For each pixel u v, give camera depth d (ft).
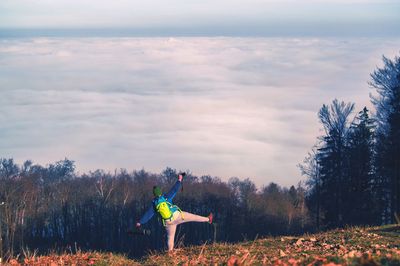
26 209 233.76
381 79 197.98
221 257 44.78
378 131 199.31
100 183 279.28
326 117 211.20
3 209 197.36
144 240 198.90
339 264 33.17
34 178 287.89
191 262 42.29
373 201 188.55
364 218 186.39
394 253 40.32
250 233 246.68
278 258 40.70
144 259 51.85
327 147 206.49
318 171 220.64
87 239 240.12
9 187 236.84
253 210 263.29
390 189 184.14
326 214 200.03
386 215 191.01
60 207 253.65
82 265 45.50
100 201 260.21
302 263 36.09
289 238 59.82
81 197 262.47
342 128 206.80
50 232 243.81
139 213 253.85
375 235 58.13
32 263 47.62
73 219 249.96
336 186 198.80
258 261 39.01
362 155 194.59
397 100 176.65
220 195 269.85
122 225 246.68
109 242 235.40
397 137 172.65
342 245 50.85
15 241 190.90
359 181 192.65
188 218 54.24
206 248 54.39
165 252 53.42
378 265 32.07
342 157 201.67
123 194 268.21
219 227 231.50
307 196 231.09
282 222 256.32
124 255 56.49
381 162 177.99
